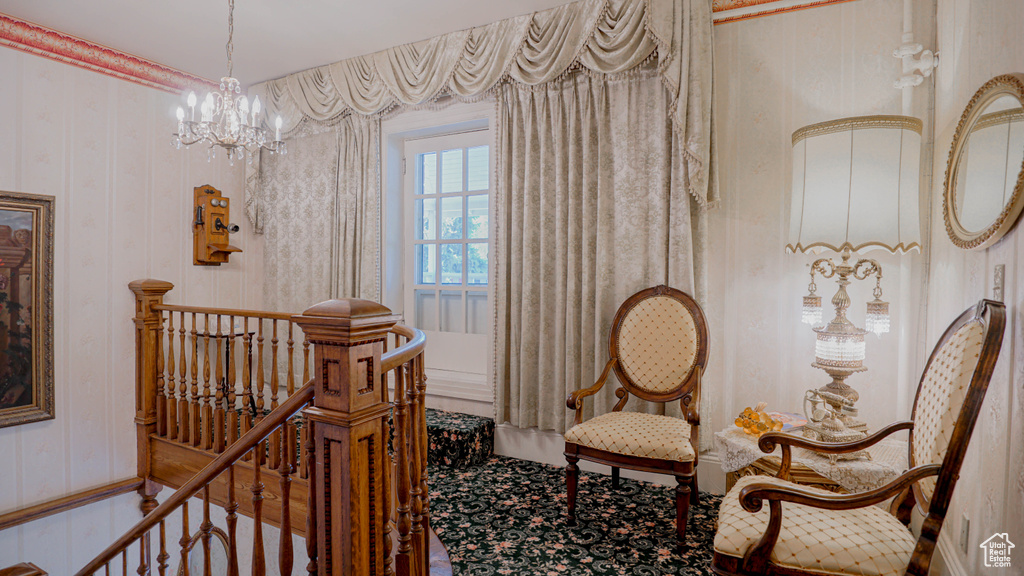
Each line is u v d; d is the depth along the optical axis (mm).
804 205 2381
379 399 1581
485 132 4109
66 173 3758
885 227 2203
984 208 1809
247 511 3342
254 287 4961
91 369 3873
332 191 4484
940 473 1444
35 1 3291
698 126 2982
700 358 2953
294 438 3211
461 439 3479
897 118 2193
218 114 2873
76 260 3805
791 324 3002
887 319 2326
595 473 3402
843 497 1534
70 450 3764
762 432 2453
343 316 1426
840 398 2275
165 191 4320
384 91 4121
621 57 3193
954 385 1574
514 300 3635
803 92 2973
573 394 2826
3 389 3479
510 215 3688
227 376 3939
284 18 3559
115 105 4020
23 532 3529
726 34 3127
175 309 3797
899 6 2779
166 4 3346
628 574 2264
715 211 3168
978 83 1988
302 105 4527
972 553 1791
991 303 1546
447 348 4375
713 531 2635
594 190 3389
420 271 4539
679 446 2457
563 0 3324
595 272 3391
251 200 4785
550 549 2463
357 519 1488
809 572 1580
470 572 2273
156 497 4211
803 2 2947
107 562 1867
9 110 3486
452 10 3457
